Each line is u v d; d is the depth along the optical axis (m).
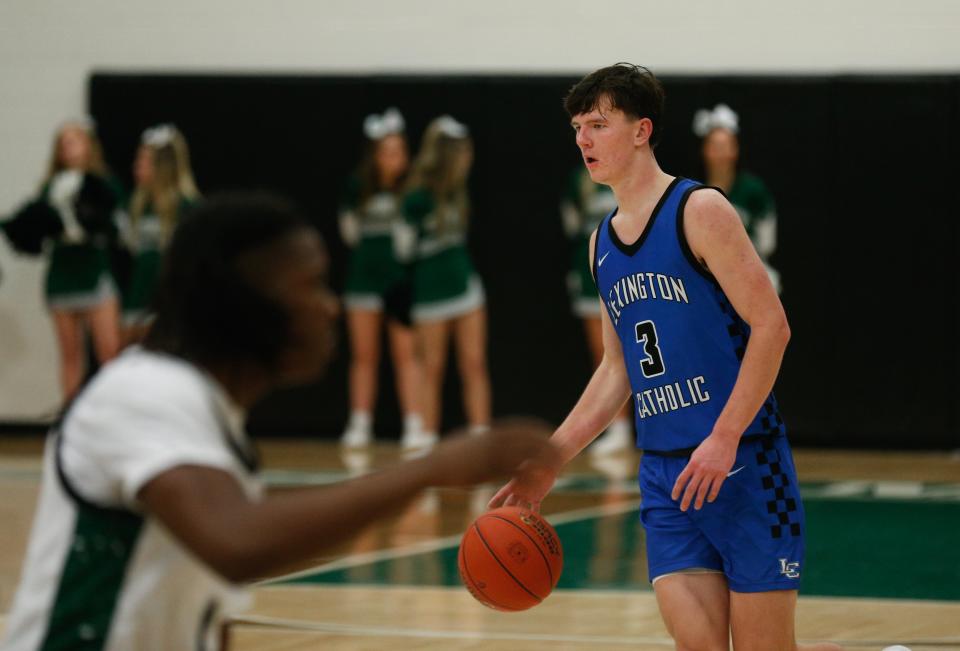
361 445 22.83
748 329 6.71
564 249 22.84
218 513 3.02
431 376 22.27
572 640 10.02
